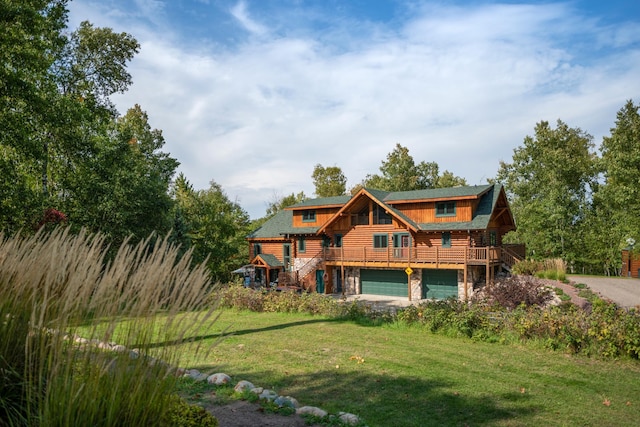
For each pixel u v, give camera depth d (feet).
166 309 9.25
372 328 42.80
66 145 65.92
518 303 47.16
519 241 139.03
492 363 30.07
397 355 31.40
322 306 51.90
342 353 31.35
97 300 8.64
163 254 9.33
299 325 43.73
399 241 93.66
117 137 79.15
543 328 36.29
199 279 9.41
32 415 8.72
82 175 72.69
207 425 11.16
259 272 112.98
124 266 9.02
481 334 37.99
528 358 31.71
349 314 48.73
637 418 20.49
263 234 115.24
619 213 101.71
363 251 94.43
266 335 37.65
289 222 117.39
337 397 21.79
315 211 107.76
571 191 131.95
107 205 69.62
